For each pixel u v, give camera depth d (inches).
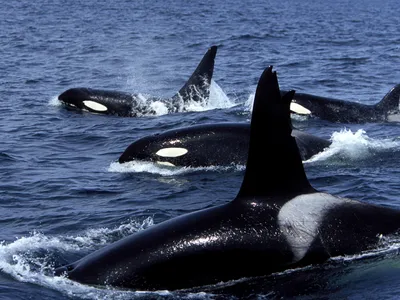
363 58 4365.2
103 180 1828.2
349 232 1186.0
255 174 1185.4
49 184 1785.2
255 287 1132.5
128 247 1182.9
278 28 6811.0
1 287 1167.0
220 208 1195.3
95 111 2815.0
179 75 3976.4
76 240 1378.0
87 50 5118.1
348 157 1918.1
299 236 1162.0
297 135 1979.6
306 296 1101.7
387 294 1091.3
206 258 1147.9
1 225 1493.6
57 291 1150.3
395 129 2306.8
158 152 1958.7
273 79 1151.6
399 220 1216.8
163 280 1145.4
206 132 1969.7
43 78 3804.1
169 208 1573.6
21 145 2241.6
